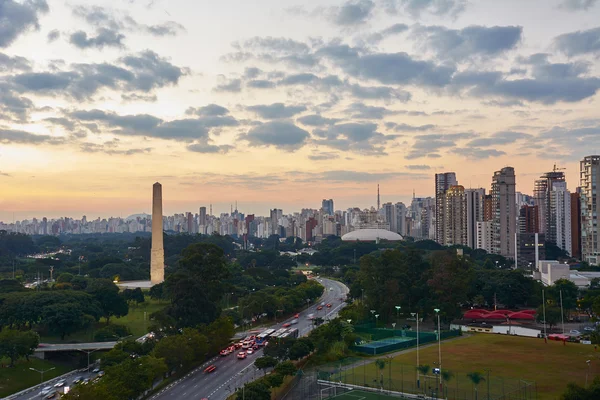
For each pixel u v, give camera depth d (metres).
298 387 130.62
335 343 167.38
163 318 184.38
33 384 155.00
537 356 157.75
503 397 116.00
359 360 156.88
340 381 134.50
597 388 99.38
